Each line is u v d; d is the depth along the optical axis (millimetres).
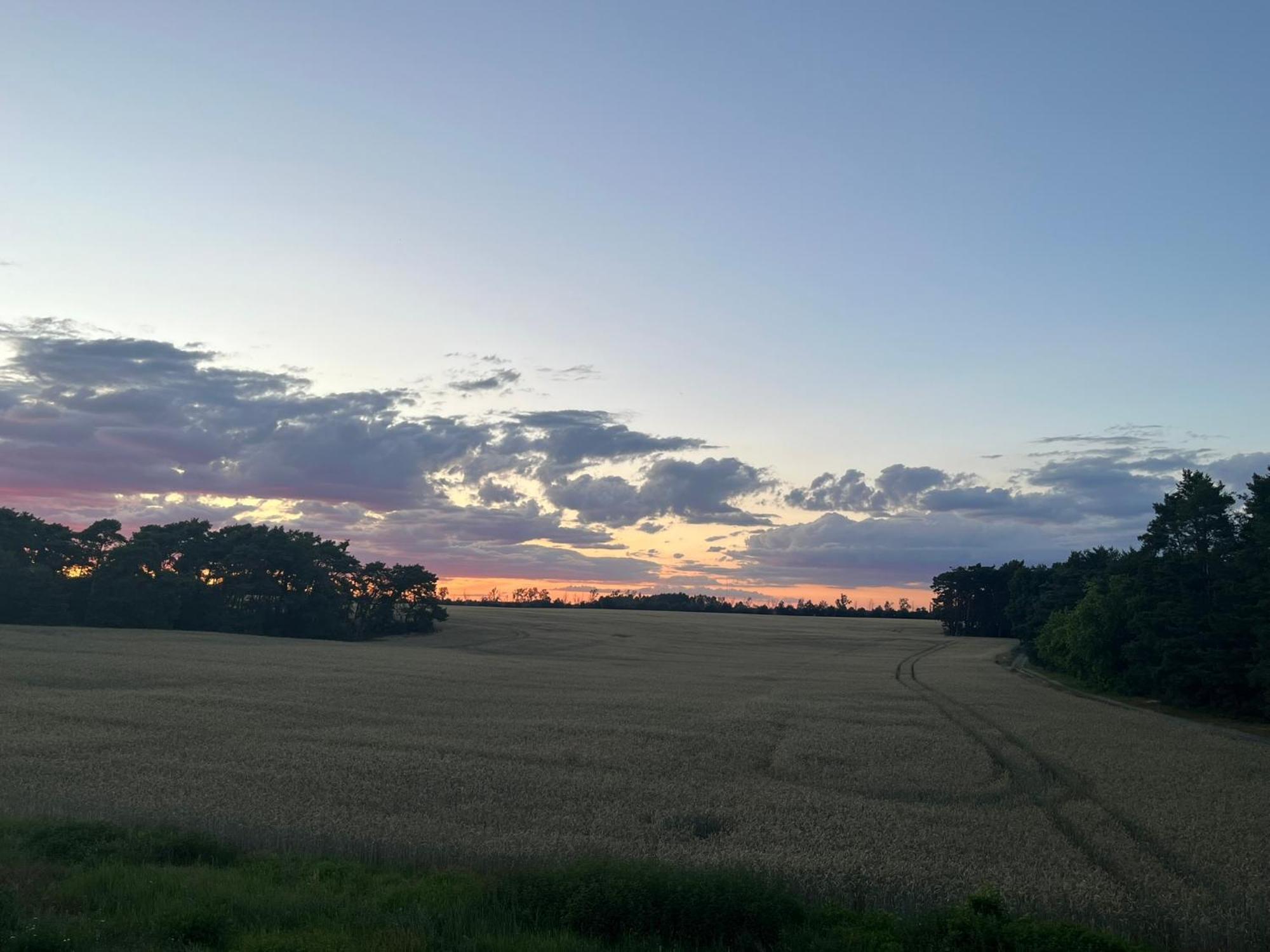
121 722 41156
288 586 132750
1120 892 18859
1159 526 67438
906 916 15344
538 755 35188
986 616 173875
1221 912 17516
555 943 12711
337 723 43312
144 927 12664
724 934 13742
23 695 50344
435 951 12328
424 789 27922
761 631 161875
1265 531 54938
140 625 119688
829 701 59250
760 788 29812
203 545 138125
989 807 28031
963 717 51250
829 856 21328
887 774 33188
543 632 146875
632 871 15234
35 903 13617
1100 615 74500
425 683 64500
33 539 131250
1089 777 33000
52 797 24000
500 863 17969
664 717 49062
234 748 34969
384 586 139625
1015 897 18016
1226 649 58031
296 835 19969
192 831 19391
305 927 12930
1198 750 40312
